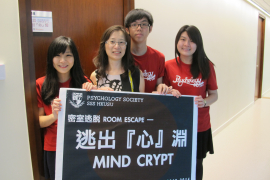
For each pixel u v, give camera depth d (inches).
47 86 47.1
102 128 40.7
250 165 88.0
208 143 61.7
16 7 42.6
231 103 143.4
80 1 58.5
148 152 42.1
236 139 115.3
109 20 64.5
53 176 49.8
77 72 49.4
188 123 44.3
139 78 51.6
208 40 104.4
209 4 102.4
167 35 77.4
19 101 44.7
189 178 43.7
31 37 45.9
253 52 183.5
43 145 52.9
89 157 40.0
